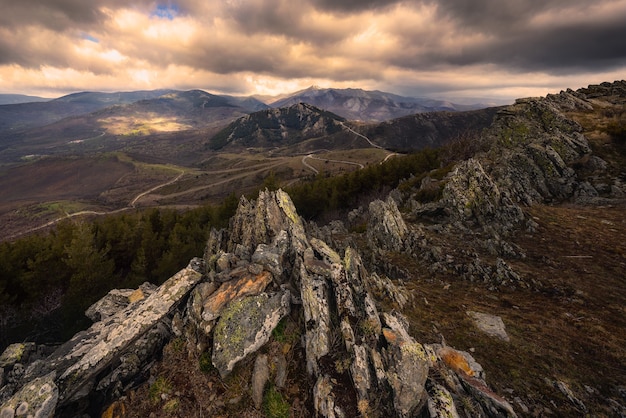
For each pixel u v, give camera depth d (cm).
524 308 1975
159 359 1249
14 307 3550
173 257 4766
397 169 9219
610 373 1397
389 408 968
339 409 968
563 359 1482
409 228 3481
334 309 1294
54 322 3462
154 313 1302
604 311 1891
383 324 1232
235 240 2328
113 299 2066
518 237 2969
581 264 2431
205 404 1048
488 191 3522
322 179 10056
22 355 1326
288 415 1009
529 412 1185
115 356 1163
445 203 3847
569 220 3167
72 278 3522
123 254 5316
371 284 1900
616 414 1187
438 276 2575
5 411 932
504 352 1517
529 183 4116
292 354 1183
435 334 1619
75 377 1070
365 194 8925
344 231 5400
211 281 1412
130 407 1077
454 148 8456
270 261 1461
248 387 1079
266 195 2348
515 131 5400
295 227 1794
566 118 5200
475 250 2900
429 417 949
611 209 3372
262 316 1221
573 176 4100
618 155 4247
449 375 1175
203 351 1191
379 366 1044
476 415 1034
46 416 957
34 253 4400
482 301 2092
